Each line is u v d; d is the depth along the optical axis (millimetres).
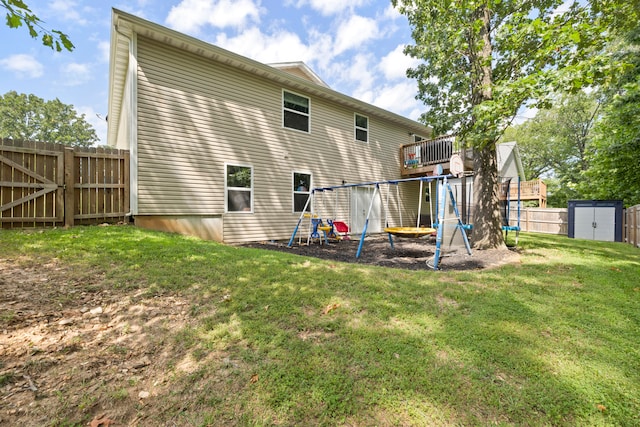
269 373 1888
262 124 8391
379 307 2988
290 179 9016
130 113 6305
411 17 8891
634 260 5844
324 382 1821
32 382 1704
